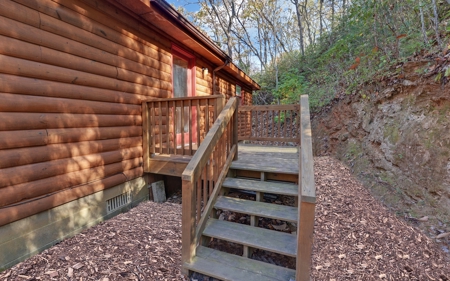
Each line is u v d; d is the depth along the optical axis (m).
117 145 3.30
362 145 4.33
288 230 2.75
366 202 3.05
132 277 1.93
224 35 18.19
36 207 2.29
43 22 2.36
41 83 2.34
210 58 5.88
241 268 1.99
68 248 2.37
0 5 2.01
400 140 3.31
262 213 2.45
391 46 4.22
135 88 3.64
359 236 2.45
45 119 2.38
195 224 2.15
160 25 3.96
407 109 3.39
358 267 2.07
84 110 2.81
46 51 2.39
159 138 3.89
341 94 5.95
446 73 2.55
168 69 4.49
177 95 5.04
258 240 2.20
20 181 2.17
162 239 2.56
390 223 2.60
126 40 3.47
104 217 3.12
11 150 2.10
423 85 3.18
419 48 3.57
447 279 1.88
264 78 16.20
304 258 1.66
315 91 8.38
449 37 3.13
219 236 2.28
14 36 2.11
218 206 2.62
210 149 2.46
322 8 14.70
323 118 6.59
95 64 2.95
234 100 3.34
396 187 3.10
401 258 2.13
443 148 2.68
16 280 1.87
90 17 2.89
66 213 2.62
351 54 6.74
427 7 3.77
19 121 2.14
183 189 2.04
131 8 3.38
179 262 2.18
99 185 3.01
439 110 2.91
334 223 2.69
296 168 3.07
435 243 2.26
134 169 3.63
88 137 2.86
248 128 8.42
